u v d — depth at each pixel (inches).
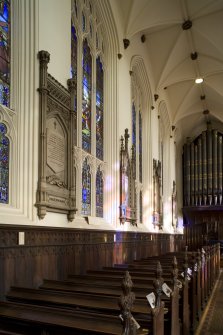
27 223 225.9
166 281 215.6
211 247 441.4
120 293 193.5
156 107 677.9
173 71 660.7
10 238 204.2
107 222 401.7
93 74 407.8
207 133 981.2
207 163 972.6
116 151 436.8
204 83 728.3
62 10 298.2
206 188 961.5
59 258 257.8
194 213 976.9
